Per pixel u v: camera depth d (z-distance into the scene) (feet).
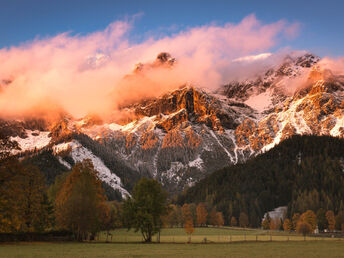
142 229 273.13
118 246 234.17
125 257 171.83
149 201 269.03
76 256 172.86
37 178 268.00
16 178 221.25
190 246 248.93
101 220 284.00
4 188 215.92
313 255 195.83
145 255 182.70
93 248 215.10
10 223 219.20
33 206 264.11
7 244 230.07
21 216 240.94
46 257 166.71
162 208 275.80
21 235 253.65
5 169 215.92
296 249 232.73
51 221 301.84
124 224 277.03
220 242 300.40
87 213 257.96
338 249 235.20
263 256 188.34
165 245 252.83
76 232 279.49
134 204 273.75
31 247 212.84
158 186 278.05
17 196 220.23
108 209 295.48
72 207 256.73
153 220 271.90
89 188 268.00
